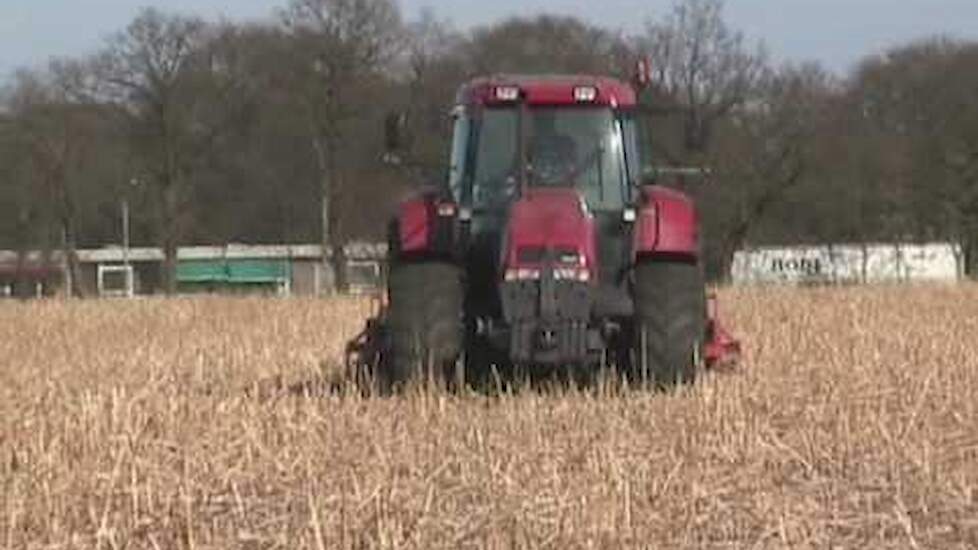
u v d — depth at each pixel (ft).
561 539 102.73
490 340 180.45
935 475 125.18
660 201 188.85
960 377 187.32
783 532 104.83
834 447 138.92
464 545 103.76
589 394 172.86
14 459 135.13
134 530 110.01
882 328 270.87
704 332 185.78
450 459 133.59
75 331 342.64
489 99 188.03
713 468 130.21
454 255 187.32
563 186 187.83
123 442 140.97
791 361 209.05
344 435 147.74
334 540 104.42
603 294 185.26
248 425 148.77
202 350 264.31
